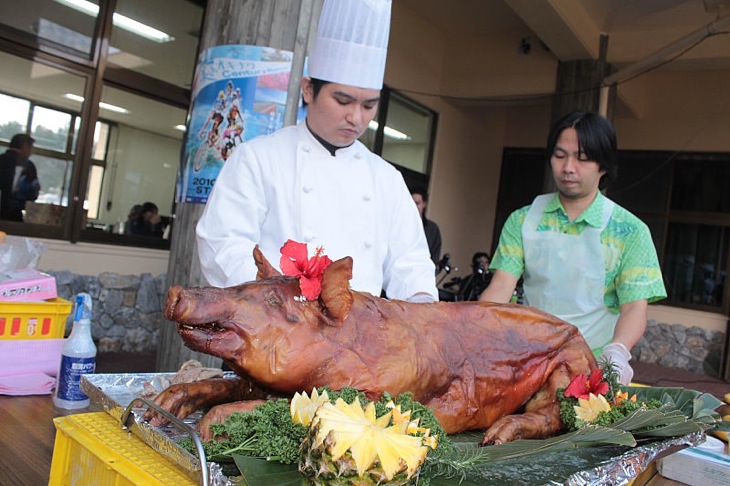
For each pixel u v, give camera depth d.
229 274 1.47
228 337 0.92
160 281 4.80
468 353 1.17
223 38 2.75
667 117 7.99
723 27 4.86
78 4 4.25
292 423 0.80
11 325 1.86
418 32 7.19
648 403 1.28
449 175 8.20
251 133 2.67
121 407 1.00
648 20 6.23
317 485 0.68
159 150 4.84
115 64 4.48
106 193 4.56
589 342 1.91
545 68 7.12
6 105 4.01
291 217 1.63
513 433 1.12
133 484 0.83
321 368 0.95
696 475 1.36
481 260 6.67
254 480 0.70
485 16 6.98
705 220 7.75
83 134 4.36
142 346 4.70
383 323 1.06
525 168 9.20
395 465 0.67
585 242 1.88
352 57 1.44
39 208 4.21
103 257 4.47
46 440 1.44
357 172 1.71
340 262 0.96
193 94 2.89
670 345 7.66
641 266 1.80
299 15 2.66
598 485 0.90
